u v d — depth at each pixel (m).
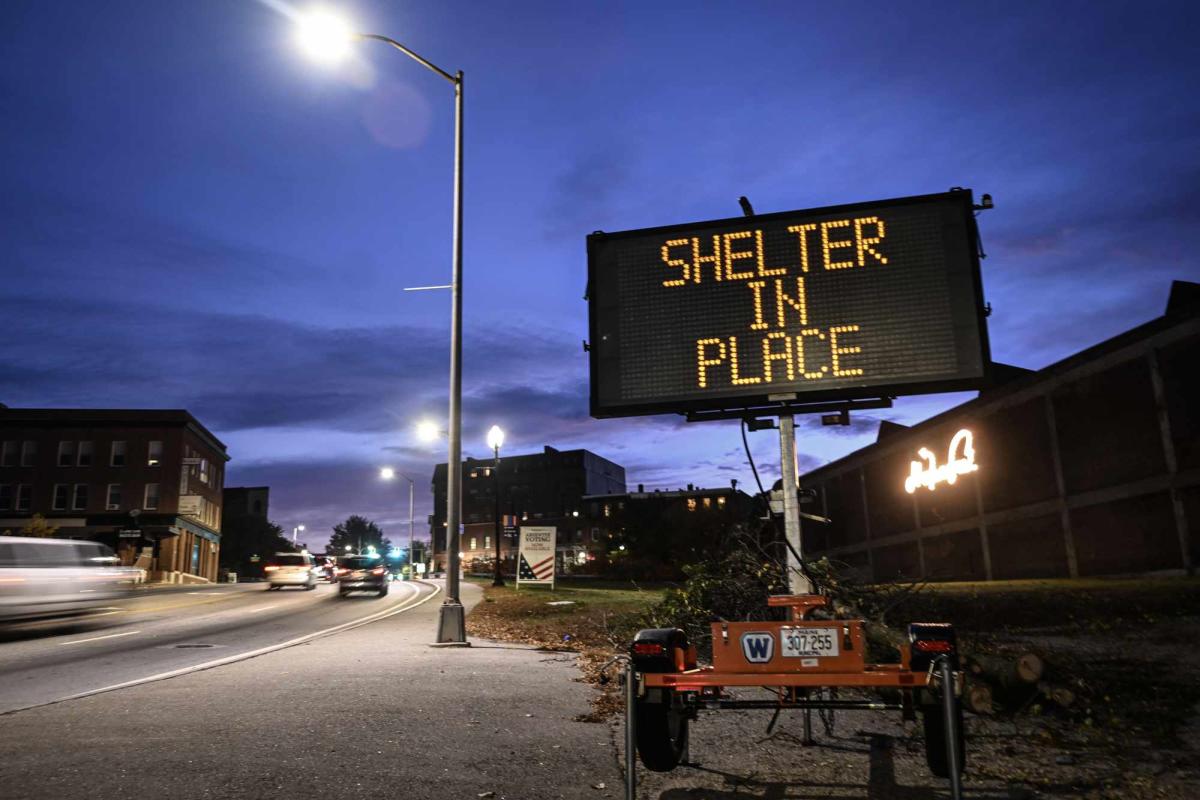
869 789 5.46
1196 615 11.00
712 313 10.87
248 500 119.75
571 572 55.72
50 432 65.25
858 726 7.29
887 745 6.61
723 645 5.06
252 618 23.09
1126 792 5.26
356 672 10.67
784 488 10.42
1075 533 19.44
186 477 66.75
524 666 11.41
